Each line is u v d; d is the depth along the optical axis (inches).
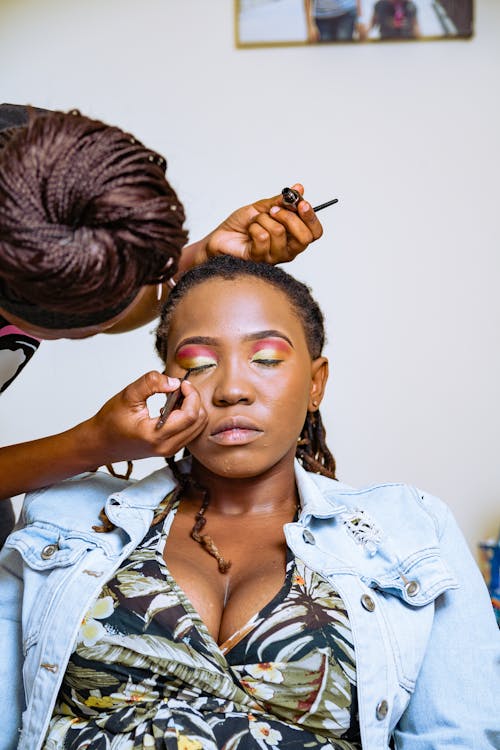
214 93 122.0
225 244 56.4
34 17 122.3
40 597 46.9
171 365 49.5
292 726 42.0
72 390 122.4
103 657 43.1
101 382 122.3
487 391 122.0
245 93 121.8
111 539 47.9
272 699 41.9
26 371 122.4
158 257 38.4
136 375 122.3
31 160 36.3
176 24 121.7
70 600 44.9
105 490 52.2
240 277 49.2
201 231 122.7
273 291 49.2
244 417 46.6
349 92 121.4
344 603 44.1
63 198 36.0
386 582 45.6
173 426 44.8
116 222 36.6
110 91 122.5
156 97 122.3
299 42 120.8
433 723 44.7
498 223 121.3
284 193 52.4
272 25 120.7
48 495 51.6
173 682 42.7
